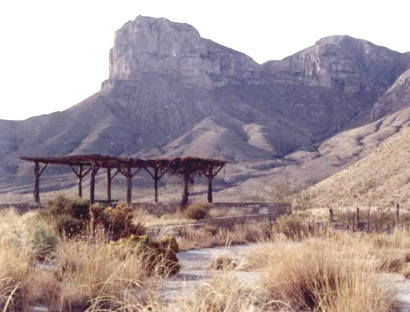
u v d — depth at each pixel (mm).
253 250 10914
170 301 6754
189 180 36875
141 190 119250
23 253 8836
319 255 7914
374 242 15891
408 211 35719
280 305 7176
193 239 21500
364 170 62812
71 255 9203
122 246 10695
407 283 9320
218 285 6688
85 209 16766
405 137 66062
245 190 121312
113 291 7309
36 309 7012
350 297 6617
